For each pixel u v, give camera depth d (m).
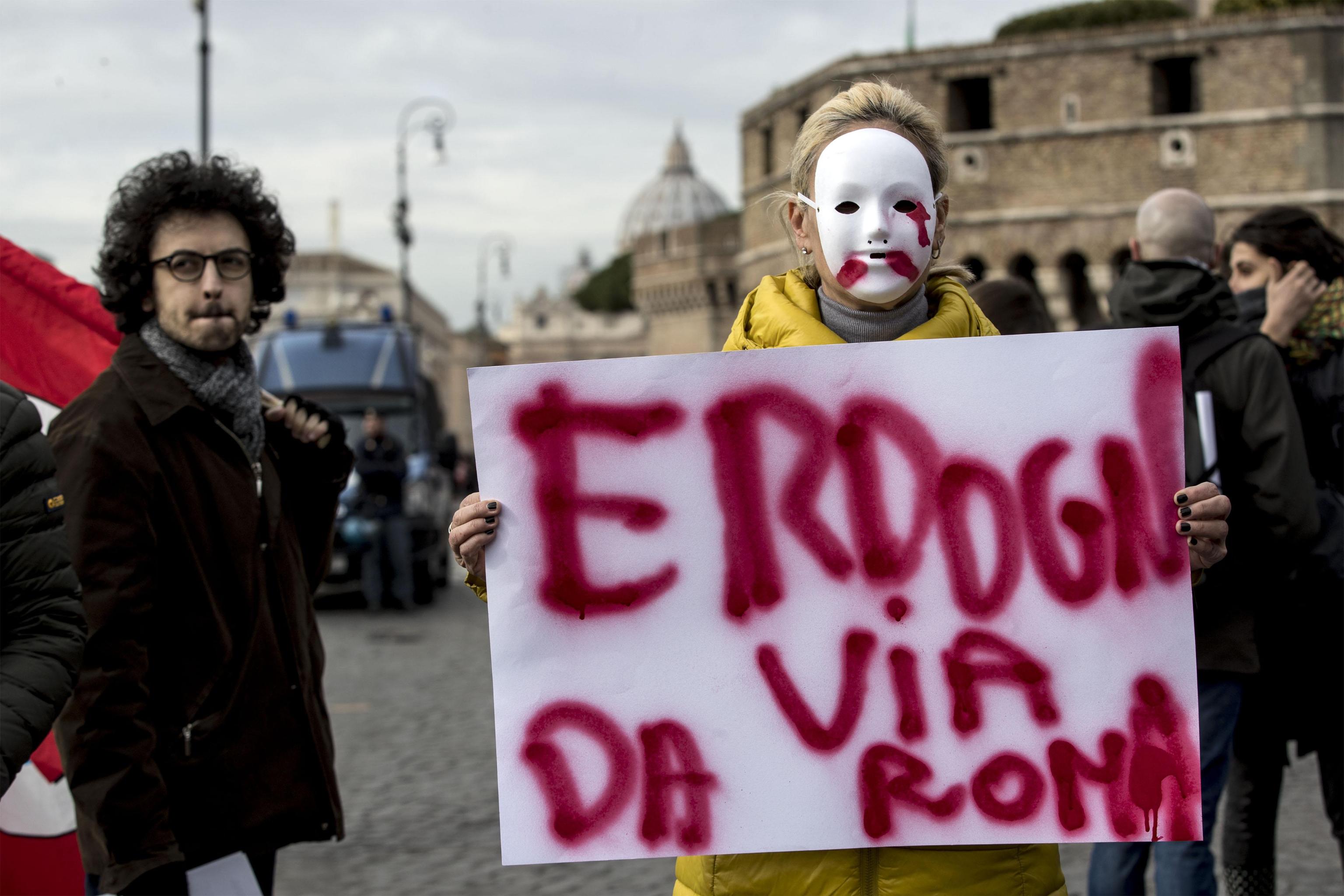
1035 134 43.53
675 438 2.27
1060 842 2.24
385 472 14.66
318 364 16.53
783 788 2.23
